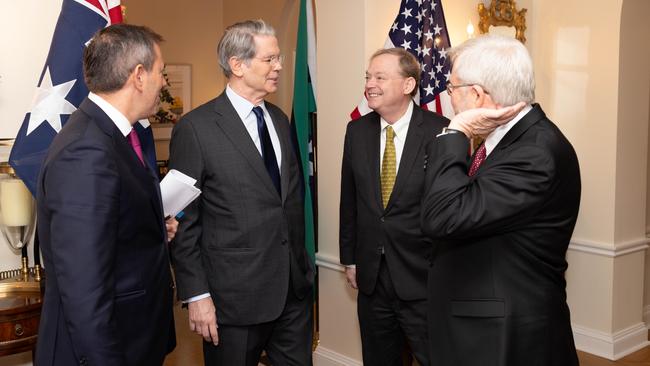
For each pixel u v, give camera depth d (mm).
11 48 2434
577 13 3648
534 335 1527
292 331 2385
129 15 6422
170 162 2254
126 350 1613
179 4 6723
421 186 2359
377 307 2543
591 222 3684
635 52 3566
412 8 3004
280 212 2270
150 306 1687
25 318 2178
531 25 3875
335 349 3338
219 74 7074
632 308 3752
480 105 1549
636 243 3693
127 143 1626
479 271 1562
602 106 3576
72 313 1431
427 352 2396
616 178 3551
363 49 3010
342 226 2697
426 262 2373
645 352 3697
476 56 1541
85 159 1478
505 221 1472
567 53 3717
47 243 1546
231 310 2211
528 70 1526
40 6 2482
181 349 3875
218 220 2219
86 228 1438
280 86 6199
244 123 2271
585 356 3660
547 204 1496
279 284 2262
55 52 2211
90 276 1433
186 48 6809
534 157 1467
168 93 6723
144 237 1661
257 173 2217
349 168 2621
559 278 1597
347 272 2727
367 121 2584
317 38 3270
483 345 1544
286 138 2412
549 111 3836
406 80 2400
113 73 1604
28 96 2479
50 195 1472
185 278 2186
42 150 2180
